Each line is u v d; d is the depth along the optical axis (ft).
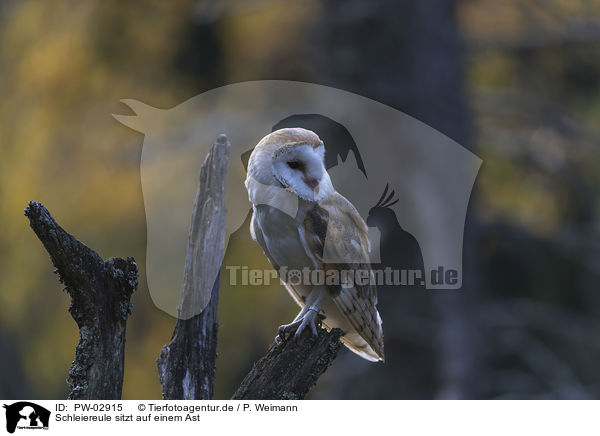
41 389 61.26
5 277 54.85
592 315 63.52
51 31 56.54
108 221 53.57
